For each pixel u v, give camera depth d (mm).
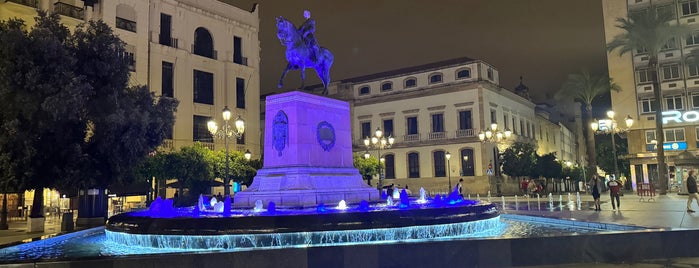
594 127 36812
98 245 11914
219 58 46188
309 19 16703
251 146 47938
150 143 21938
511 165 53719
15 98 17344
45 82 17688
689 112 46906
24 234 18219
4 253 10531
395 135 60031
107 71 19688
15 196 31812
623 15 49812
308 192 14312
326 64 16875
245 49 48906
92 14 36281
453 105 56219
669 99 48406
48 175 18656
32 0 33875
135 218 11914
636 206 22172
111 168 19750
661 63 48969
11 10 32656
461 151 55250
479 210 12977
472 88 55062
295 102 15148
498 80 60125
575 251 8875
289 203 14070
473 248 8711
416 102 58812
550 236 8883
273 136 15539
